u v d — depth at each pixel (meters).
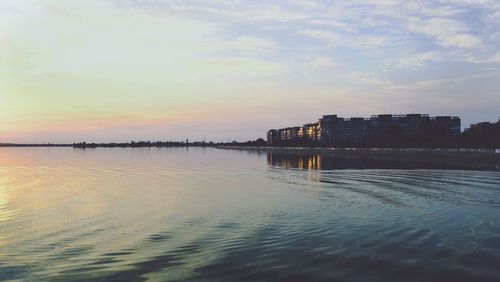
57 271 16.55
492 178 53.97
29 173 72.19
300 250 18.69
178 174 67.56
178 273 15.95
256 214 28.56
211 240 21.09
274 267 16.34
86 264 17.38
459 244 19.50
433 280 14.88
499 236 21.12
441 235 21.38
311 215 27.78
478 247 18.97
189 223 25.81
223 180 56.03
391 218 26.28
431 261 16.89
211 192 42.16
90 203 35.12
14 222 26.81
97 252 19.23
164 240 21.34
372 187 44.75
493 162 91.62
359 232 22.22
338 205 32.19
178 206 32.91
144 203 34.81
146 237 22.14
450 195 37.25
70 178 61.16
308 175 63.34
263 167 85.62
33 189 46.44
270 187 46.34
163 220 27.00
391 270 15.86
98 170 78.75
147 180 56.97
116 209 31.78
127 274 16.00
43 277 15.88
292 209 30.48
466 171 67.62
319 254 17.98
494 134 168.38
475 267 16.17
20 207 33.19
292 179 56.53
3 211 31.22
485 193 38.47
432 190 41.25
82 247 20.20
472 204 31.92
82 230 24.20
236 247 19.47
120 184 51.56
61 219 27.83
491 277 15.14
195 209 31.27
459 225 23.89
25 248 20.17
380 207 30.94
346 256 17.62
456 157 107.44
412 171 68.69
